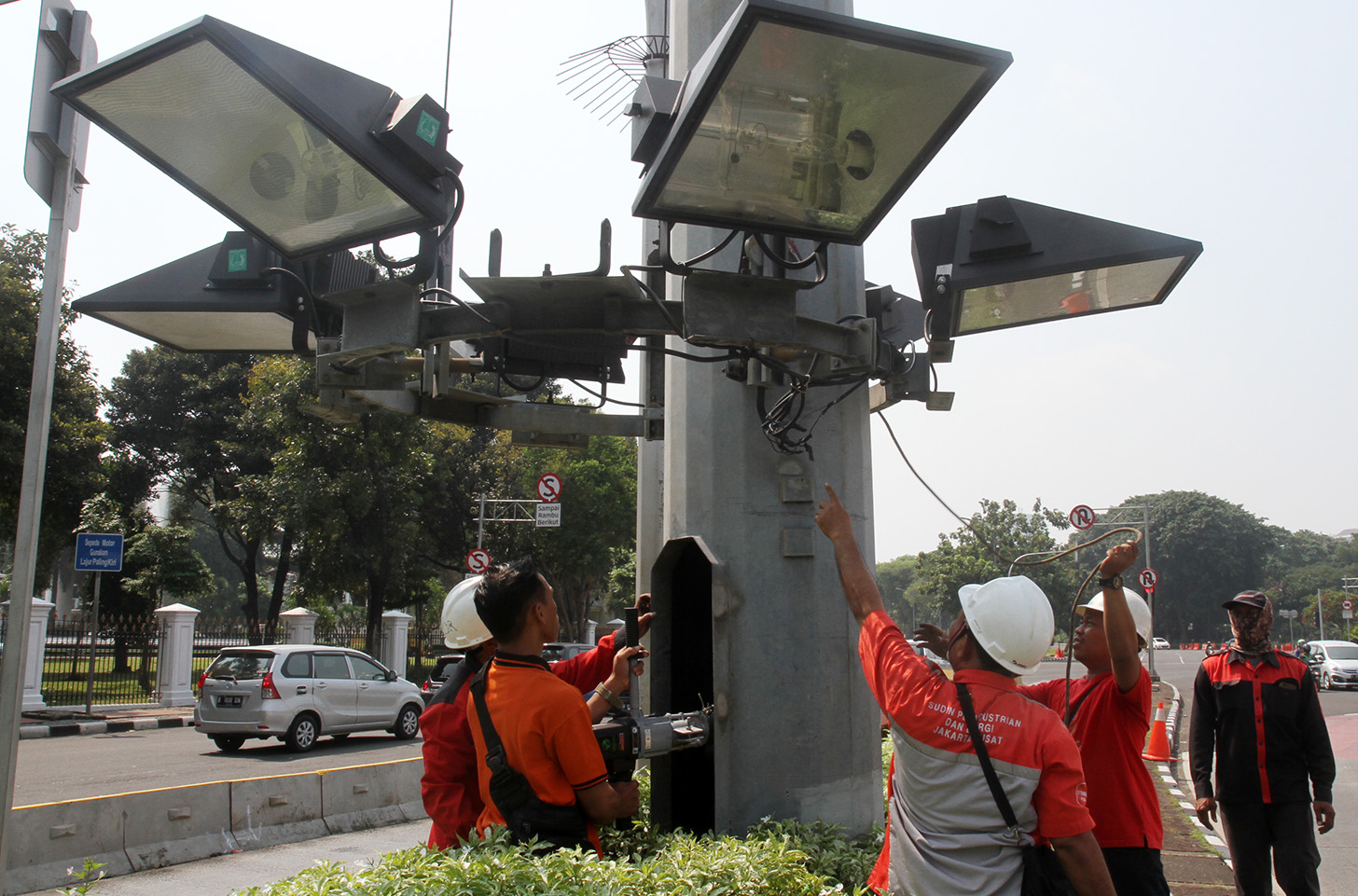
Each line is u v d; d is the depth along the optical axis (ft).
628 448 120.67
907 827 7.91
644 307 11.35
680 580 14.08
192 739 53.01
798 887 10.19
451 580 147.33
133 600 96.02
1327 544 424.05
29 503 12.35
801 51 8.94
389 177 10.12
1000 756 7.52
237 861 25.58
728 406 13.71
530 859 8.26
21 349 65.57
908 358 14.08
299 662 49.16
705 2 14.39
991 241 12.80
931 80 9.41
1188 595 325.42
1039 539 207.31
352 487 85.51
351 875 8.95
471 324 11.35
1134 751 11.64
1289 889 15.42
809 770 13.04
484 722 9.22
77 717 60.23
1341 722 67.21
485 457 118.01
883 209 10.68
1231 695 16.12
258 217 11.19
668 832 13.46
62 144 12.92
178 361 118.01
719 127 9.56
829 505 9.25
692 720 12.56
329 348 12.73
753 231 10.86
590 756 9.07
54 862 22.49
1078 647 12.21
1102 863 7.38
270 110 9.91
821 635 13.38
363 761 43.91
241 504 95.35
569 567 117.60
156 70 9.55
